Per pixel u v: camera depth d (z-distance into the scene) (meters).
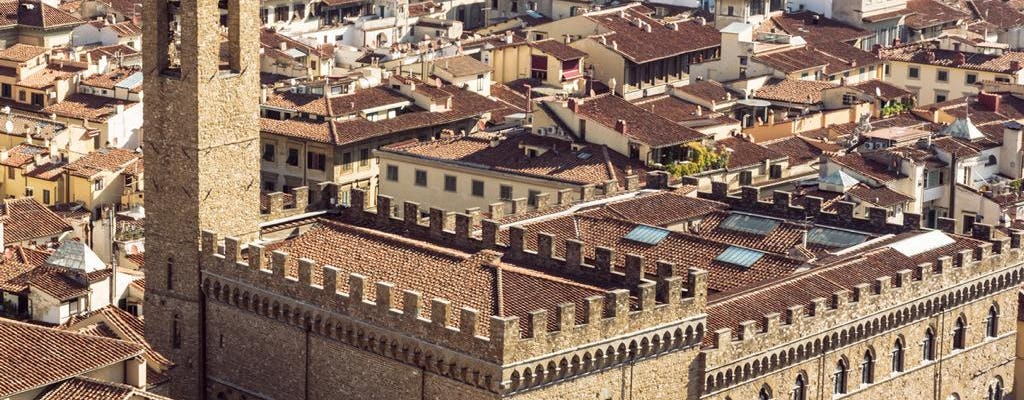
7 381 187.12
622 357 188.25
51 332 196.25
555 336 182.38
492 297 191.88
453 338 183.88
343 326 194.88
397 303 192.12
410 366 189.12
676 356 193.38
